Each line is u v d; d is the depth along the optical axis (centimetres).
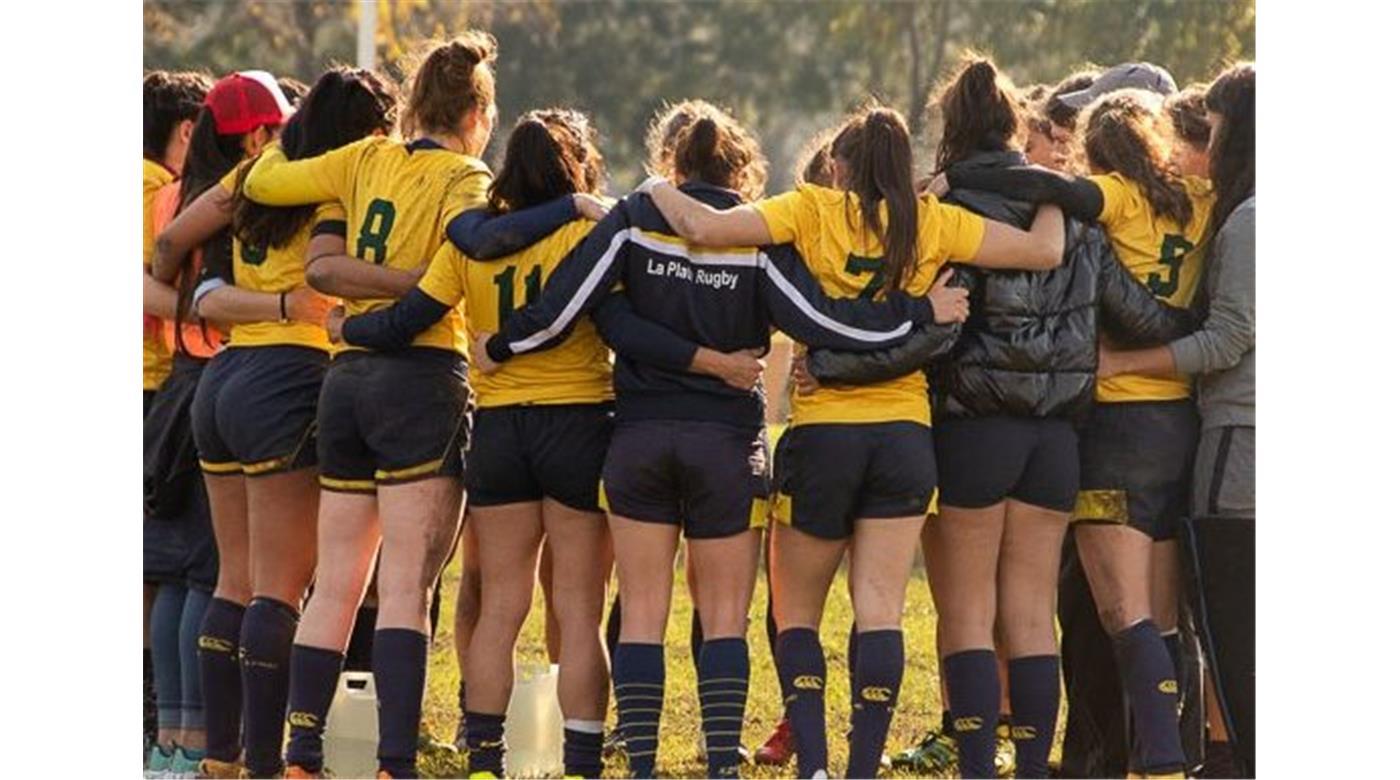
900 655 2069
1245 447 2156
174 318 2358
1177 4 6762
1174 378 2186
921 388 2097
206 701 2269
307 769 2139
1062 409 2106
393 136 2266
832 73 8081
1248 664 2170
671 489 2080
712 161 2103
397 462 2120
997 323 2089
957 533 2116
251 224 2212
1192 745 2341
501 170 2128
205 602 2369
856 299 2048
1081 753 2341
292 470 2205
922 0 7844
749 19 8144
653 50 8144
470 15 7906
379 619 2120
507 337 2080
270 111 2350
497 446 2134
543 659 3148
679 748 2623
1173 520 2194
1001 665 2452
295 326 2231
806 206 2056
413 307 2095
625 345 2056
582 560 2148
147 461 2381
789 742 2495
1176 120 2253
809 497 2072
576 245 2088
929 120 2209
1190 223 2188
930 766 2470
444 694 2892
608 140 8081
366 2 4322
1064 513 2128
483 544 2164
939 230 2064
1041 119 2325
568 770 2145
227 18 7788
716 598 2084
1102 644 2333
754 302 2067
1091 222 2138
